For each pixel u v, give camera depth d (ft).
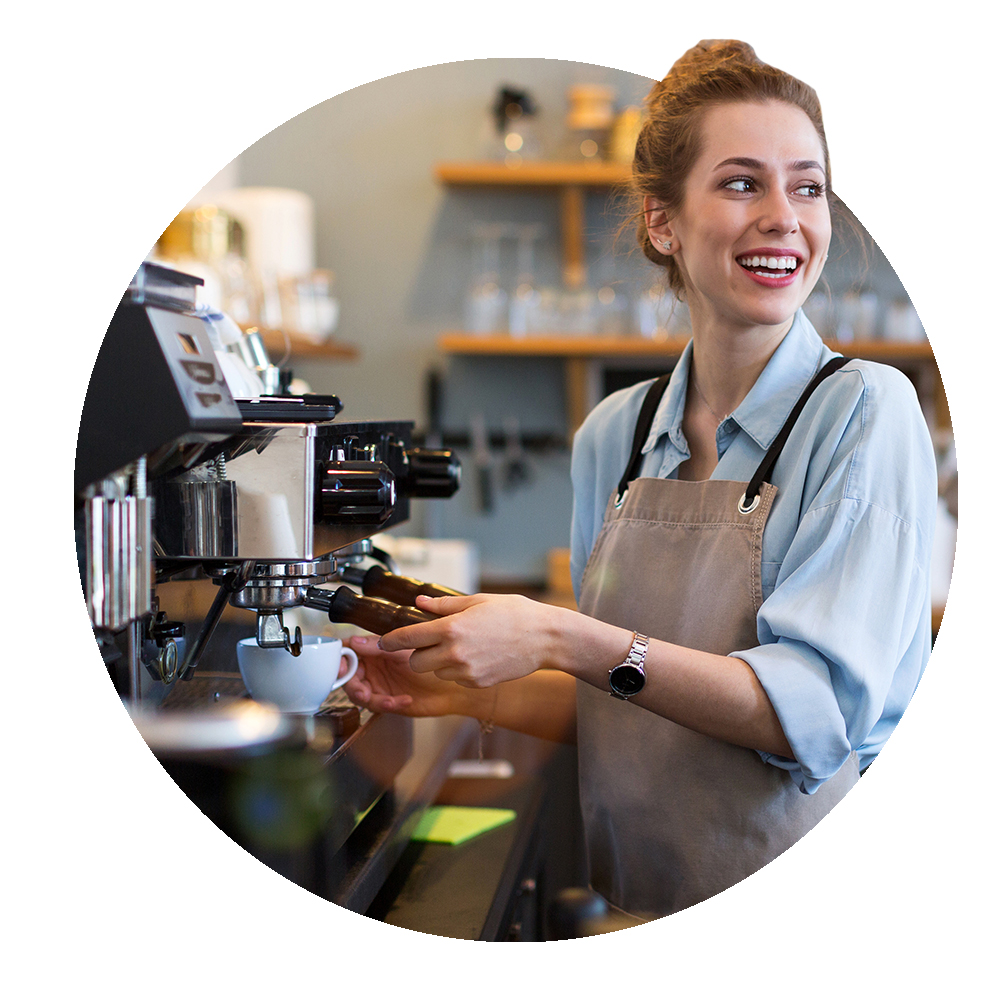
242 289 8.71
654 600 4.37
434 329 11.16
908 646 4.09
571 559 5.21
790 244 4.09
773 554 4.12
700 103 4.25
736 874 4.26
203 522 3.59
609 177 10.38
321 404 3.91
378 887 4.17
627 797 4.43
